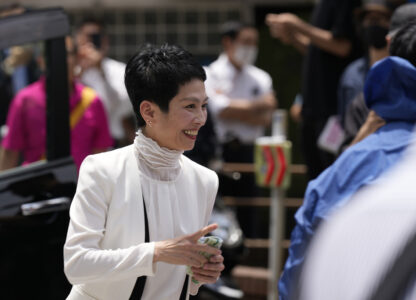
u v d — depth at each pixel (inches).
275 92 749.9
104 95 541.0
